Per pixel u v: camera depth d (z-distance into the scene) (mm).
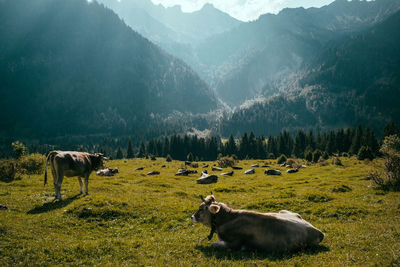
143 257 8078
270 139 148125
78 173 15844
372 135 96688
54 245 8734
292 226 8055
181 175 40500
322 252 7836
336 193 19562
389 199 15750
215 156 148625
